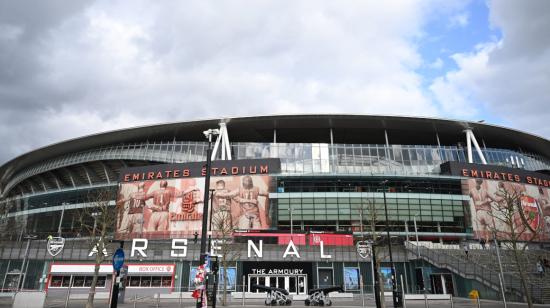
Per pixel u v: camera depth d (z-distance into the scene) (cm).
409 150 7300
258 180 6481
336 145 7244
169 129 7469
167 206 6475
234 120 7162
